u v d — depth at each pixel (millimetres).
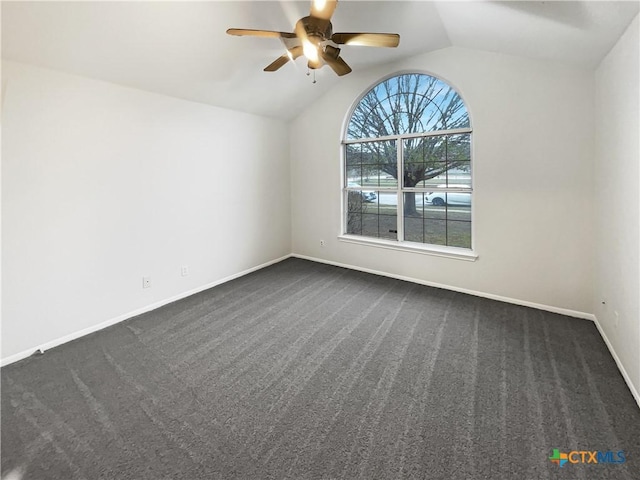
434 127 3906
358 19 2930
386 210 4449
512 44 2867
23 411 1922
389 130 4281
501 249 3443
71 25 2207
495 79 3270
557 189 3064
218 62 3143
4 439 1711
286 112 4797
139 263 3291
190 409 1931
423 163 4055
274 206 5008
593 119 2818
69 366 2393
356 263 4727
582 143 2896
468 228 3799
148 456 1602
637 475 1460
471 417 1833
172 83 3242
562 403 1926
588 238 2963
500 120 3287
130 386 2154
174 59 2895
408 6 2707
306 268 4824
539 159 3121
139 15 2303
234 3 2443
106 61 2646
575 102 2887
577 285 3062
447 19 2812
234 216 4352
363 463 1548
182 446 1661
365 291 3867
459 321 3049
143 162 3250
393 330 2895
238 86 3695
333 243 4934
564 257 3100
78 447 1659
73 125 2703
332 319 3133
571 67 2867
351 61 3926
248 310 3367
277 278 4387
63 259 2719
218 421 1834
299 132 5055
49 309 2656
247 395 2057
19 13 2018
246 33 2199
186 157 3674
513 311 3236
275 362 2422
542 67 3006
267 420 1838
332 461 1563
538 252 3230
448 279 3879
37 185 2531
